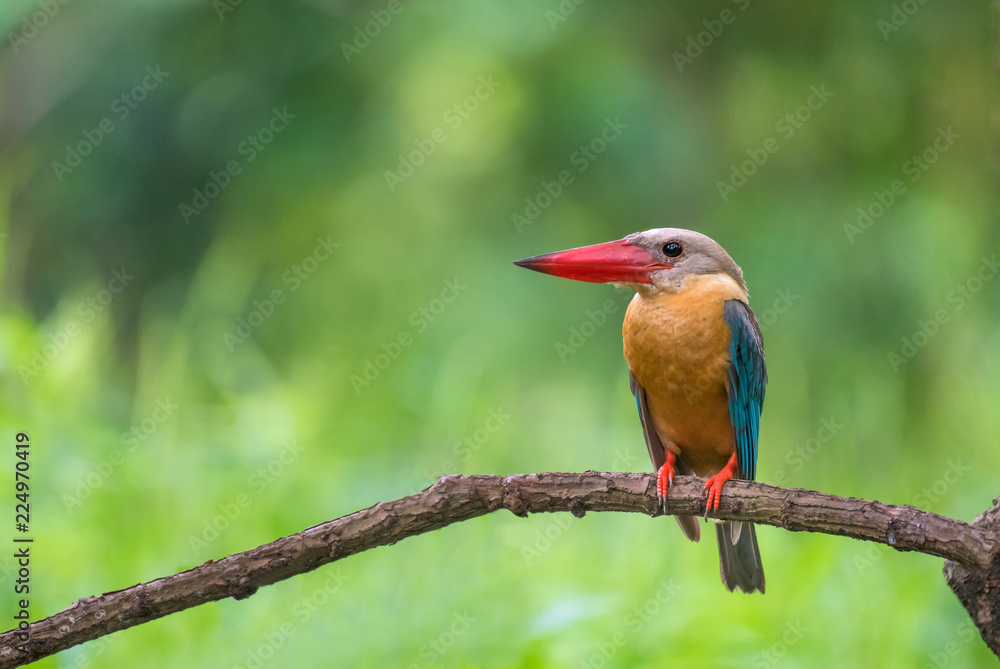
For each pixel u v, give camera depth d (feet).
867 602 28.73
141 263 44.42
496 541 30.40
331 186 45.21
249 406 35.27
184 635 26.58
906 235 43.21
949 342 42.22
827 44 44.57
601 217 44.21
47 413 31.04
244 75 43.80
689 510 18.02
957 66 43.11
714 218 44.42
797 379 43.34
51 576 27.17
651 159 42.98
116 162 43.57
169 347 39.83
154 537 29.43
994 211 41.32
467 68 45.93
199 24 43.29
